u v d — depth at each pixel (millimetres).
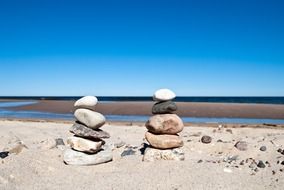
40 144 1081
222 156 979
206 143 1104
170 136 928
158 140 913
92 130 904
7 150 953
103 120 917
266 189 696
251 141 1140
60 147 1043
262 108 3316
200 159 934
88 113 903
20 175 760
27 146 1066
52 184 724
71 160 872
